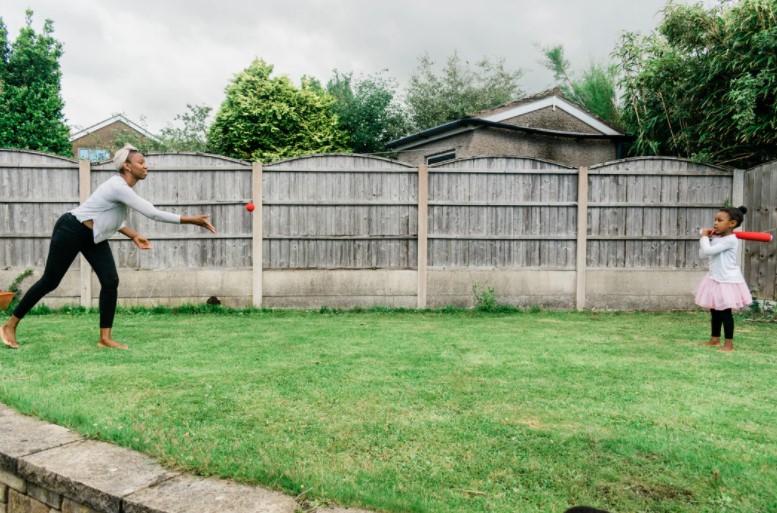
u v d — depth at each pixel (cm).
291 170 697
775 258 652
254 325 552
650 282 723
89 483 177
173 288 689
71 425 233
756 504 174
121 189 380
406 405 270
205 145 1634
